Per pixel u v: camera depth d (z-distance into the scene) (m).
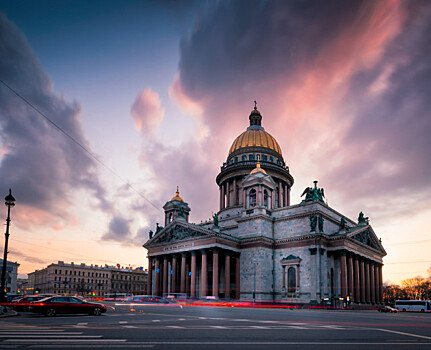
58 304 45.41
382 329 33.59
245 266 108.56
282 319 45.91
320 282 99.00
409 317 62.78
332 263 106.25
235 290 109.94
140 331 28.22
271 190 120.69
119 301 114.25
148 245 125.75
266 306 98.62
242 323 38.00
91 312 47.50
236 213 137.25
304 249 104.12
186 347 20.73
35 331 26.94
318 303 96.38
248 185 118.38
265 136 152.88
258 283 103.88
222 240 105.88
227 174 147.50
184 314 53.34
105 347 20.30
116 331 27.91
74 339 23.00
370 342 24.16
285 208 113.81
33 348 19.61
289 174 149.25
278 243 109.62
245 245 110.00
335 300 99.25
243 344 22.22
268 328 32.50
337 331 30.86
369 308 113.81
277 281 107.12
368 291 117.44
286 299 103.56
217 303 94.94
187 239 111.94
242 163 145.50
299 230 108.25
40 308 44.19
